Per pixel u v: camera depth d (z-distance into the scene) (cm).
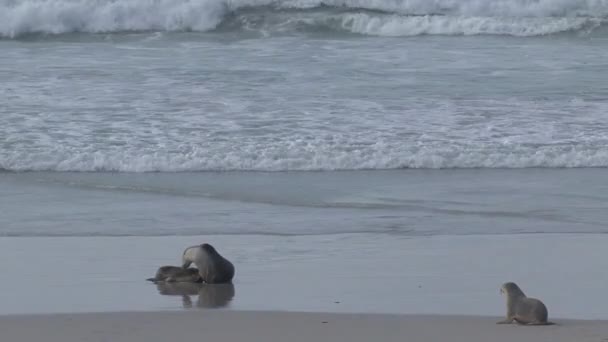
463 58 6288
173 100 4984
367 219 3241
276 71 5772
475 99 5028
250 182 3744
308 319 2092
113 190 3616
